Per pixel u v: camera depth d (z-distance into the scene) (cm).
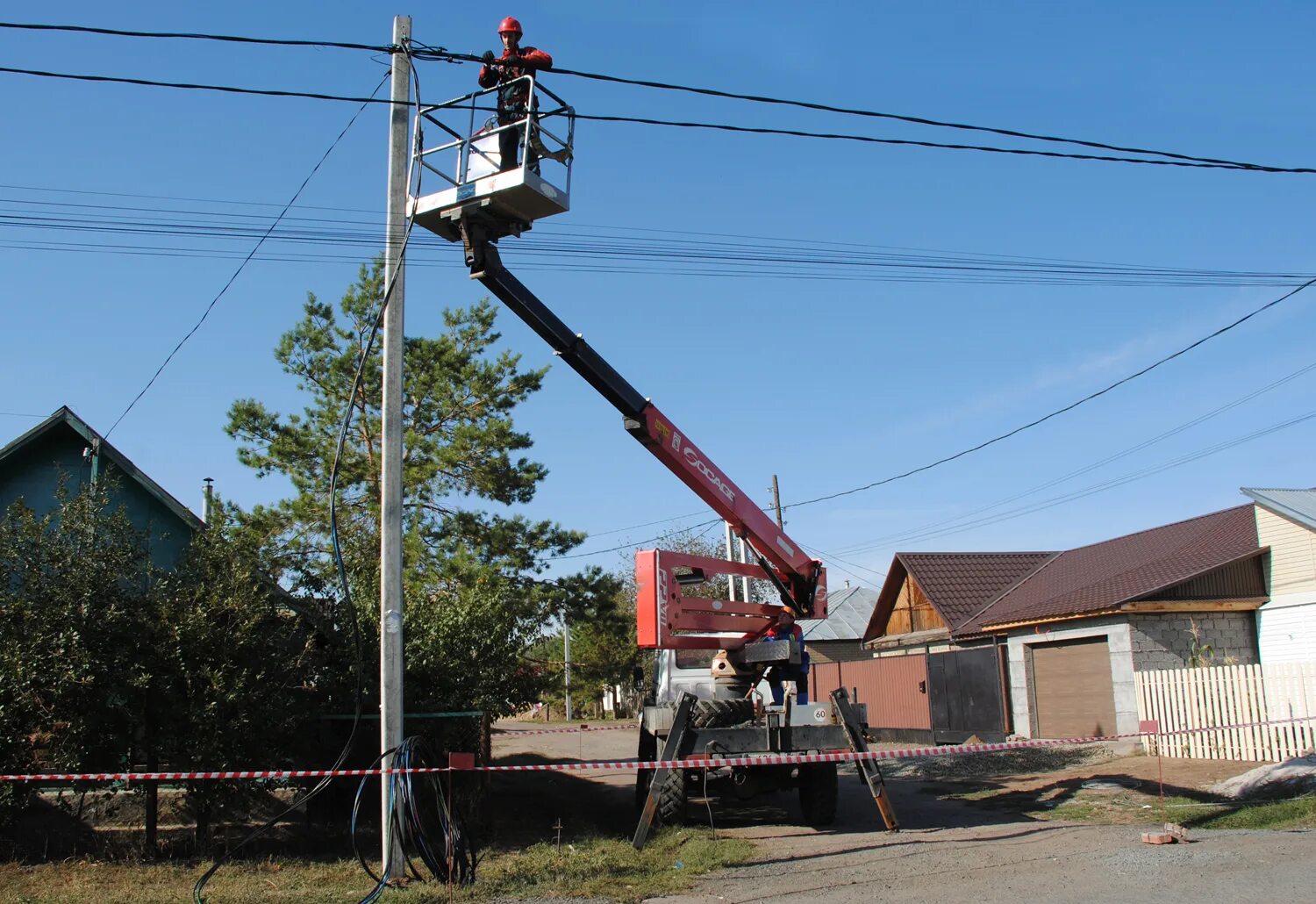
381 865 902
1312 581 1814
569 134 922
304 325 1758
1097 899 704
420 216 898
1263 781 1219
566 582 1789
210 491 1530
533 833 1118
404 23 915
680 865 892
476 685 1151
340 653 1102
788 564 1288
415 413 1791
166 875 856
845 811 1295
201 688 949
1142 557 2248
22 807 925
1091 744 1836
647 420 1061
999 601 2567
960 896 732
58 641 909
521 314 935
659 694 1445
